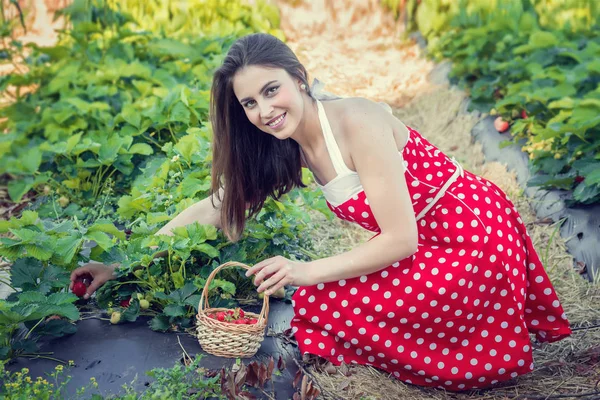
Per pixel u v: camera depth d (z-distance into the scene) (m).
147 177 4.36
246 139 2.96
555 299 3.12
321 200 3.91
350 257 2.81
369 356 3.05
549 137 4.75
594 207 4.40
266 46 2.67
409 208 2.78
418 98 7.17
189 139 4.18
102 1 7.35
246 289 3.63
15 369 2.88
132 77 6.08
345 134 2.78
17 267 3.12
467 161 5.79
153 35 7.09
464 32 7.61
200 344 3.04
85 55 6.44
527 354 2.96
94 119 5.37
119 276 3.25
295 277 2.80
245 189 3.07
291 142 3.00
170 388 2.71
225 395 2.72
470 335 2.99
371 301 2.92
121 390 2.79
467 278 2.86
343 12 9.85
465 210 2.92
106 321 3.29
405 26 9.46
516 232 3.09
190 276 3.42
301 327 3.07
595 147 4.60
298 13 9.71
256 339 2.99
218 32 7.75
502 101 5.58
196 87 5.67
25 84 6.13
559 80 5.56
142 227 3.36
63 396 2.73
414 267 2.91
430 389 3.05
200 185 3.74
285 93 2.67
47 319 3.22
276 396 2.82
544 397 2.98
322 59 8.37
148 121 4.98
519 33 6.84
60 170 4.64
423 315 2.90
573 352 3.32
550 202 4.68
